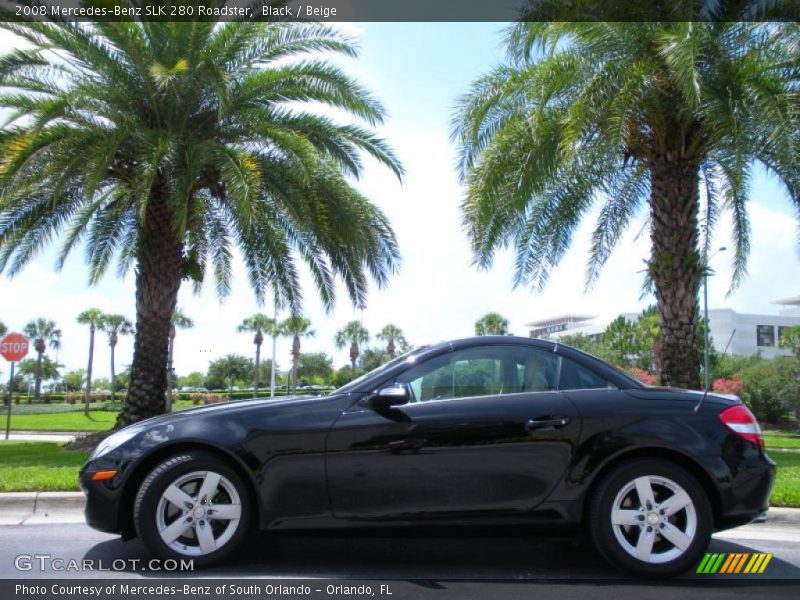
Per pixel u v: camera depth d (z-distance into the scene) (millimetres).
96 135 12047
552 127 10594
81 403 63500
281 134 12258
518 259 13375
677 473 4539
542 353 4945
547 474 4566
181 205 11586
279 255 14297
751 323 80625
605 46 10016
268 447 4559
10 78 12188
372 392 4773
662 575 4484
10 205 12422
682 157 11336
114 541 5531
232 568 4695
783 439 30812
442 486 4543
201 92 12547
